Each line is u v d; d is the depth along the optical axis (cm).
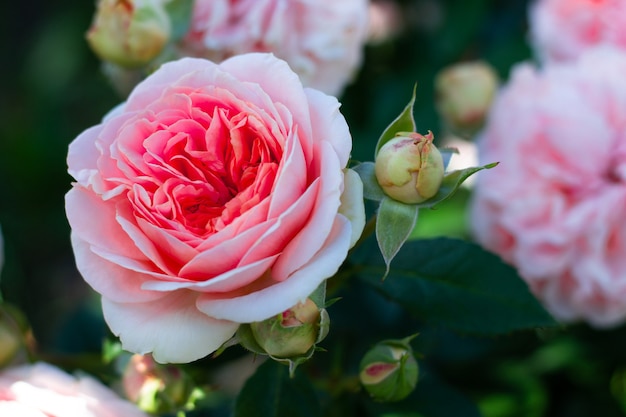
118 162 42
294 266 41
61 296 104
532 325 49
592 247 56
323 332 41
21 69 127
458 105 60
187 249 41
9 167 92
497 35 73
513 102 59
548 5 63
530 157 57
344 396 52
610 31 61
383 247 43
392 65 72
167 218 43
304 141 42
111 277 42
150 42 51
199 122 43
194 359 41
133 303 42
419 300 49
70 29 102
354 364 55
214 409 52
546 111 57
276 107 42
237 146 43
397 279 49
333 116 42
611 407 62
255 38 54
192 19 53
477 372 60
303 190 42
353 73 62
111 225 43
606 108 57
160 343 42
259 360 53
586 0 61
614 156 57
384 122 67
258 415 47
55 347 63
